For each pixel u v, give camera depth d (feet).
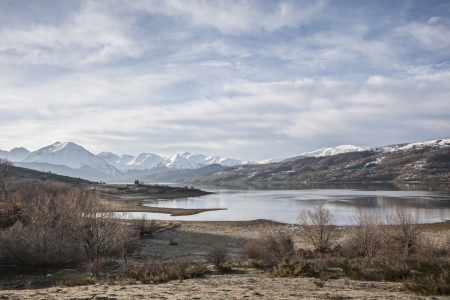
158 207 267.39
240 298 22.90
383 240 78.89
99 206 67.77
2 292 29.25
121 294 26.23
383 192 454.40
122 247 68.80
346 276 38.73
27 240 61.26
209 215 211.20
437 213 194.70
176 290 28.91
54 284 45.06
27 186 189.47
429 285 25.96
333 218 173.47
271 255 60.23
